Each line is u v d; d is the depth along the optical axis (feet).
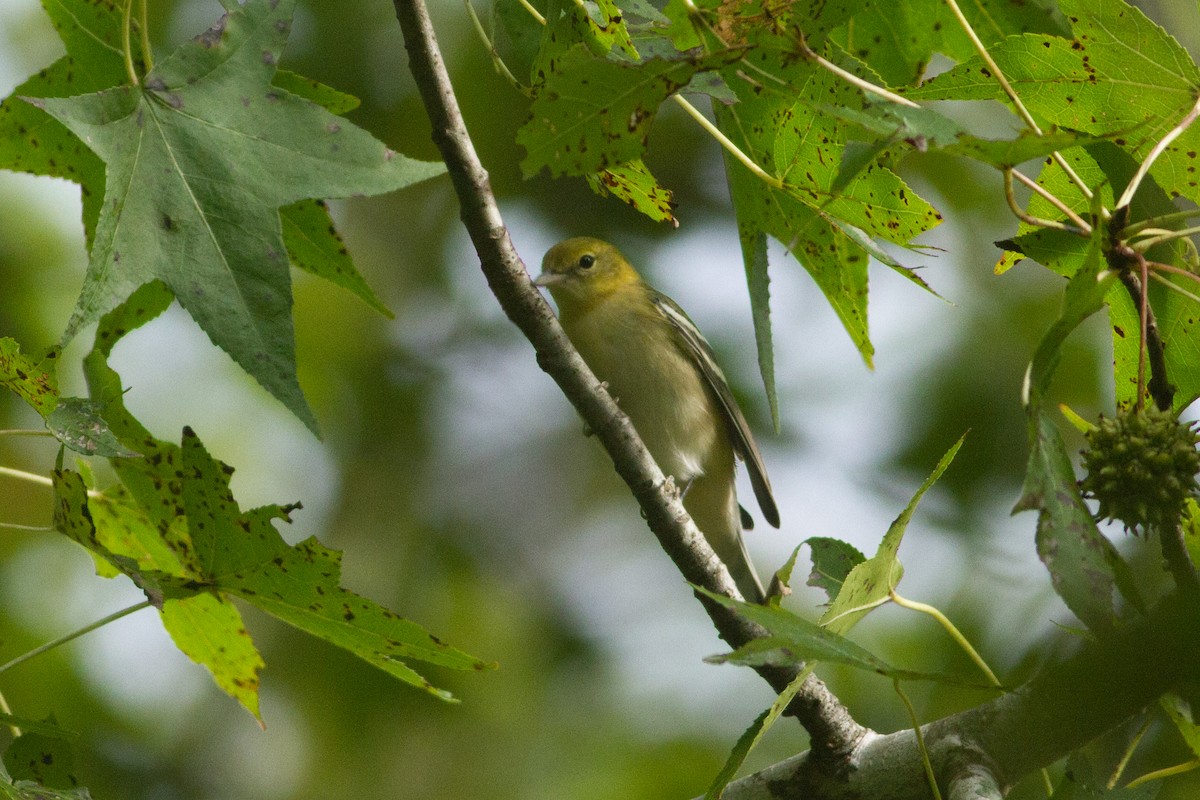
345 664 52.80
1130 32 21.72
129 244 19.10
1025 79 22.70
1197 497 18.71
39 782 19.83
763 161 22.48
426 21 23.02
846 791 22.44
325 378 61.36
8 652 48.49
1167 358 22.71
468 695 53.57
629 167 25.75
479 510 64.90
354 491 61.26
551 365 25.67
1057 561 15.24
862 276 23.11
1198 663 17.40
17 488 48.80
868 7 21.25
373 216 67.41
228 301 19.30
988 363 54.80
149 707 51.93
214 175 19.69
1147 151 22.98
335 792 51.39
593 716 53.83
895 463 55.06
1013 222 57.31
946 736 21.56
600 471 67.36
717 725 52.47
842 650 16.37
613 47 22.75
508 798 51.49
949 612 46.44
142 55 21.22
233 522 19.99
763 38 18.97
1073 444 51.29
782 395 58.34
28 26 55.93
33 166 24.18
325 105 23.58
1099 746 29.17
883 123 17.26
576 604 60.54
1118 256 19.88
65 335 18.28
